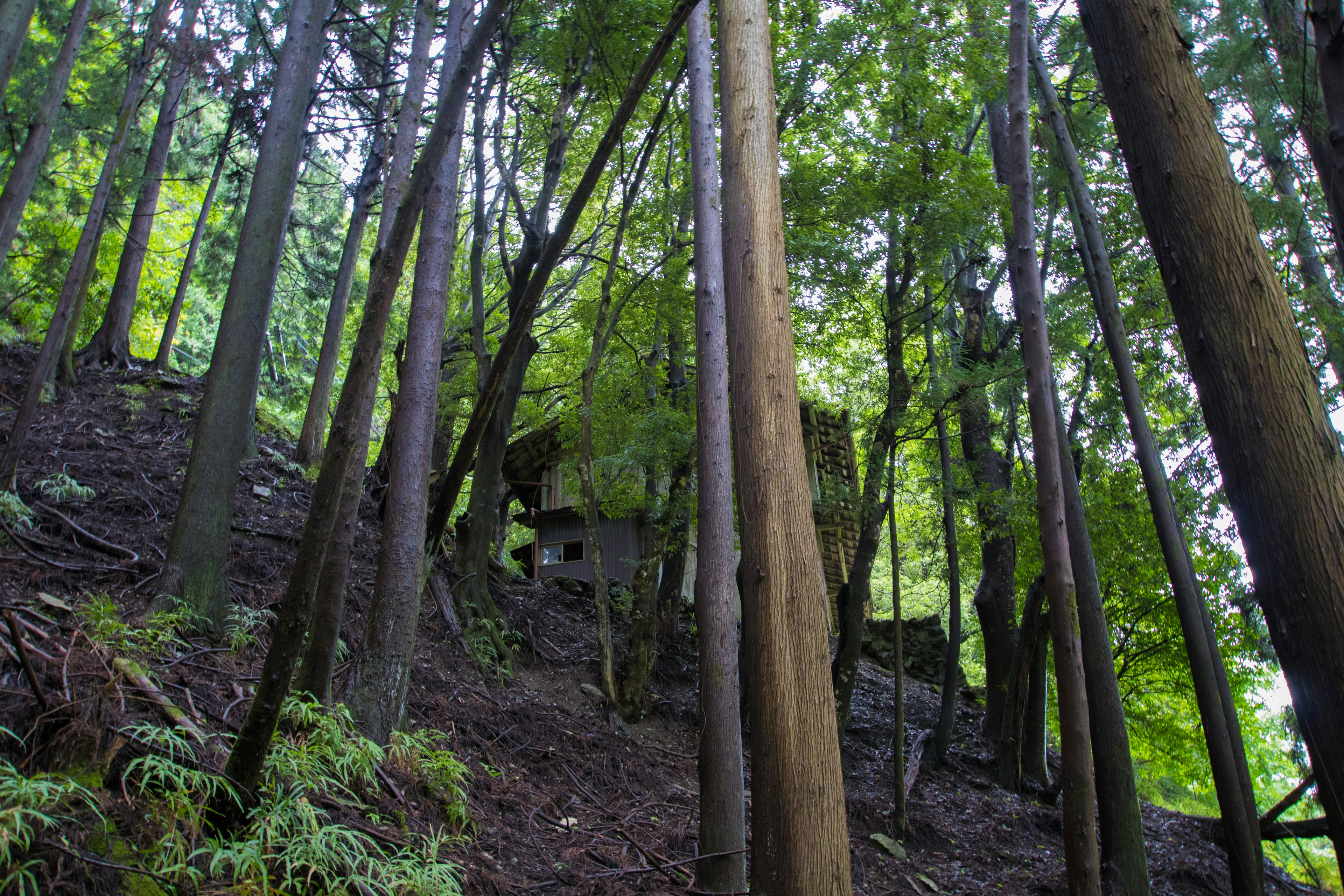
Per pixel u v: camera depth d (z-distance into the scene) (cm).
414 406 561
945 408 865
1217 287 283
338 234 1472
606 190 1097
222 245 1361
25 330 1212
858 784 853
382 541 539
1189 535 907
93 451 818
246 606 608
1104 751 567
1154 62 308
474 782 544
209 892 272
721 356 494
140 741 299
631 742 768
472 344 1087
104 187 645
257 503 837
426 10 558
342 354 1786
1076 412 934
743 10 386
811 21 834
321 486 296
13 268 1215
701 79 542
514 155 929
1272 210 641
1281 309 281
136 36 1177
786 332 331
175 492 768
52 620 362
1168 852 859
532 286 575
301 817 322
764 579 297
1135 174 311
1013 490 984
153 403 1004
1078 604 593
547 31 754
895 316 910
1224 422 279
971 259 922
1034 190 898
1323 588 251
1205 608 696
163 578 531
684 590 1377
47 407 905
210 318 2020
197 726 349
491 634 821
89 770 291
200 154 1386
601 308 800
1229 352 278
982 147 1308
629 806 625
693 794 695
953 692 981
